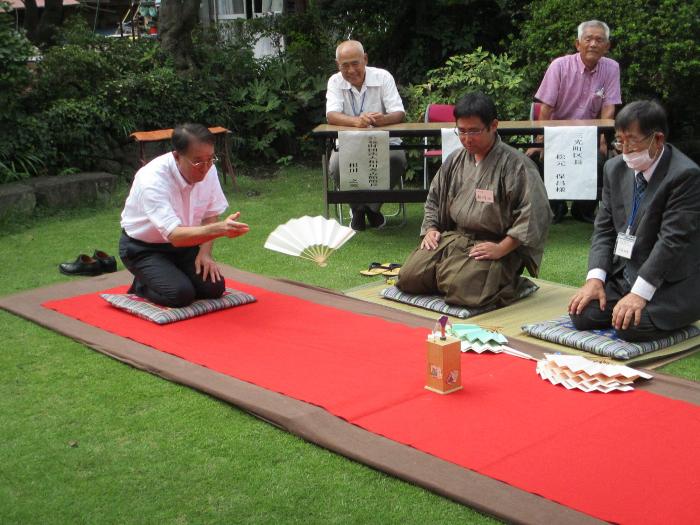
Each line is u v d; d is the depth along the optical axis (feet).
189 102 31.58
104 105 29.25
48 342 14.10
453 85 29.04
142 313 14.93
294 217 24.27
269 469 9.58
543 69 27.25
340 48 21.85
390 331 13.93
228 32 38.63
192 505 8.87
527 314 14.88
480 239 15.51
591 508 8.23
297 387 11.55
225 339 13.73
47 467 9.75
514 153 15.01
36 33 41.86
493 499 8.49
